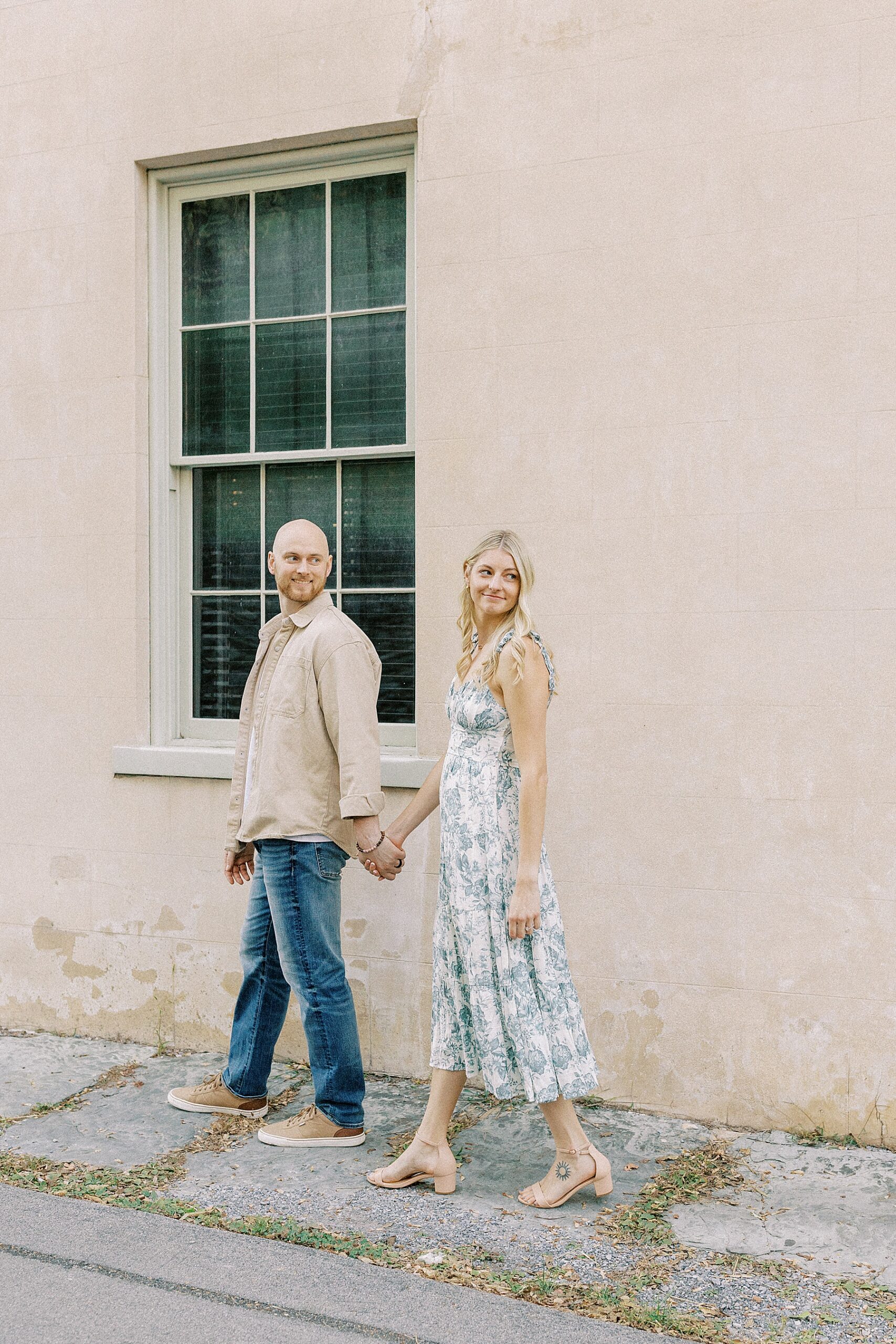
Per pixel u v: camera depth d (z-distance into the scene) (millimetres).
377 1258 3154
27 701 5156
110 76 4980
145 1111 4242
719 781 4070
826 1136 3943
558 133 4254
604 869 4211
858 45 3871
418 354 4477
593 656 4227
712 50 4043
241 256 5020
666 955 4141
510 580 3463
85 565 5055
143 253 5020
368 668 3893
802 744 3967
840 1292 2982
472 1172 3703
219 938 4820
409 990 4512
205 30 4809
